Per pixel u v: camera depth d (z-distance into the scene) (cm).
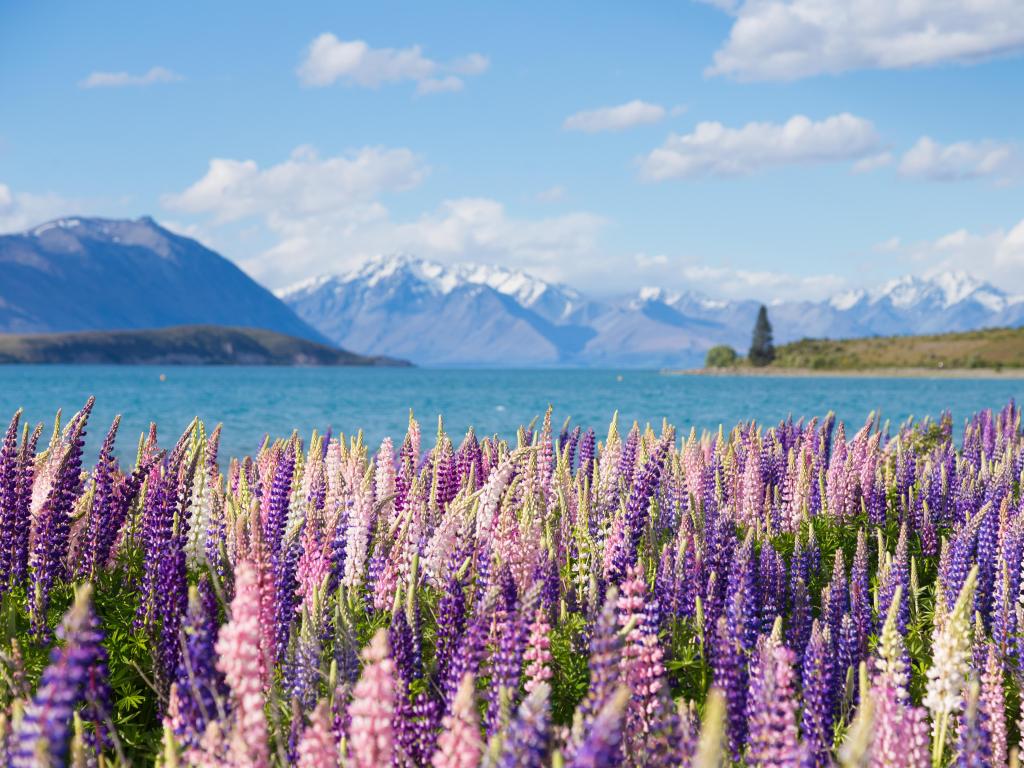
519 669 711
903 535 1192
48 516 1085
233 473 1455
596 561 1110
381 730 512
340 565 1122
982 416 2627
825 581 1365
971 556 1246
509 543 1034
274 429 6600
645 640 713
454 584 835
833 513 1717
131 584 1112
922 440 2366
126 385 18238
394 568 1066
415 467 1486
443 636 820
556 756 479
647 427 1683
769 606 1080
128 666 902
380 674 518
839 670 918
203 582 792
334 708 707
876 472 1748
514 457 1131
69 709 528
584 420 7556
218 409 9625
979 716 811
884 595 1127
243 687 547
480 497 1143
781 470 1883
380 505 1116
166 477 1049
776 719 621
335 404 11144
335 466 1452
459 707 530
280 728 712
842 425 1859
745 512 1647
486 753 535
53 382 19850
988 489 1686
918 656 1043
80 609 496
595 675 602
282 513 1207
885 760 636
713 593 1033
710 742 418
